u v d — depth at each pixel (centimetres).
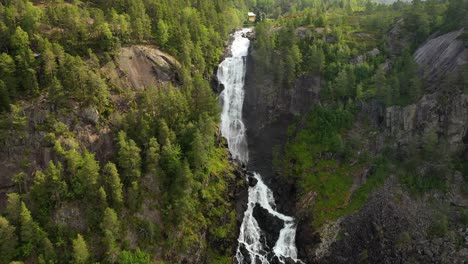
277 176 10644
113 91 9250
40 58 8500
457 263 8469
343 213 9550
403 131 10275
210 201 9025
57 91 8144
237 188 9844
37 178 7400
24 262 7038
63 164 7812
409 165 9988
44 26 9500
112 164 7775
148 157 8338
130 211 8119
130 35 10419
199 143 8619
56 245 7269
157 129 8762
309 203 9831
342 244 9112
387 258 8794
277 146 11288
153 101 9062
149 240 8100
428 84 10562
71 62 8350
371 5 16362
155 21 11344
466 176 9588
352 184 9988
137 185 8169
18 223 7131
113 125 8694
